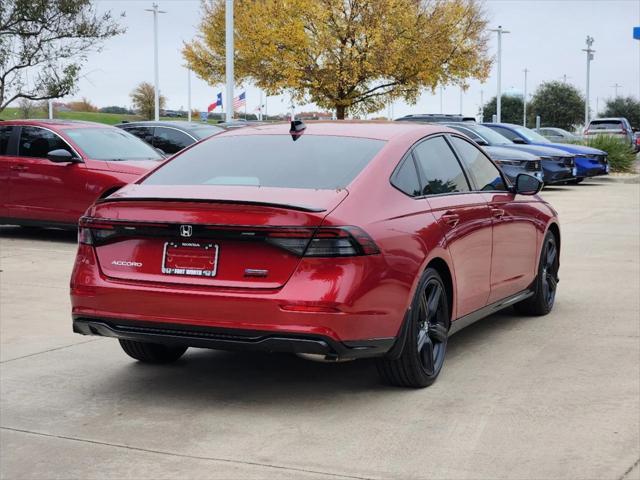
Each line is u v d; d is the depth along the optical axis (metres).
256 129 5.62
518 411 4.60
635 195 19.95
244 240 4.38
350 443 4.15
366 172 4.82
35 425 4.48
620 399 4.79
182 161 5.32
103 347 6.13
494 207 6.00
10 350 6.04
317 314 4.28
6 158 11.67
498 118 53.50
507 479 3.70
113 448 4.14
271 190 4.66
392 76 33.19
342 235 4.34
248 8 33.53
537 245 6.82
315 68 32.47
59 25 17.11
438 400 4.81
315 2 32.06
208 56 37.47
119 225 4.67
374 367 5.54
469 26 33.88
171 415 4.61
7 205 11.66
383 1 31.48
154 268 4.62
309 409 4.68
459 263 5.36
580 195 19.94
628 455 3.95
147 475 3.80
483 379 5.21
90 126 12.05
